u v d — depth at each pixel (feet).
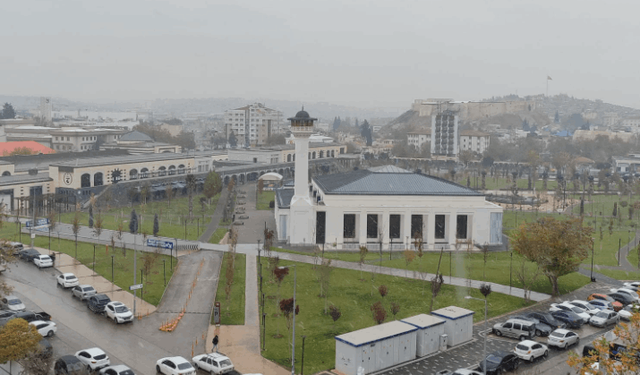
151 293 361.92
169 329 300.20
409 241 543.80
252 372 252.62
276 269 358.43
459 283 407.85
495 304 361.10
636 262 498.28
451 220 547.08
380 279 411.95
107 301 325.21
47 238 504.02
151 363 260.42
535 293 390.63
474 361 271.49
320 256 482.28
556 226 385.09
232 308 339.57
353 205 538.88
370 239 551.18
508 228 655.35
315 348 282.36
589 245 388.57
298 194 538.47
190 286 382.01
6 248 344.90
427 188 558.97
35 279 380.17
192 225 619.26
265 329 307.37
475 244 549.95
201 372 252.21
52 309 325.01
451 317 292.81
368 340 255.70
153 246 456.45
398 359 267.39
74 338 285.84
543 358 276.41
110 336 290.76
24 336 232.53
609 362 191.11
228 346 282.56
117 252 463.83
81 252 456.86
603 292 397.80
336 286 390.83
